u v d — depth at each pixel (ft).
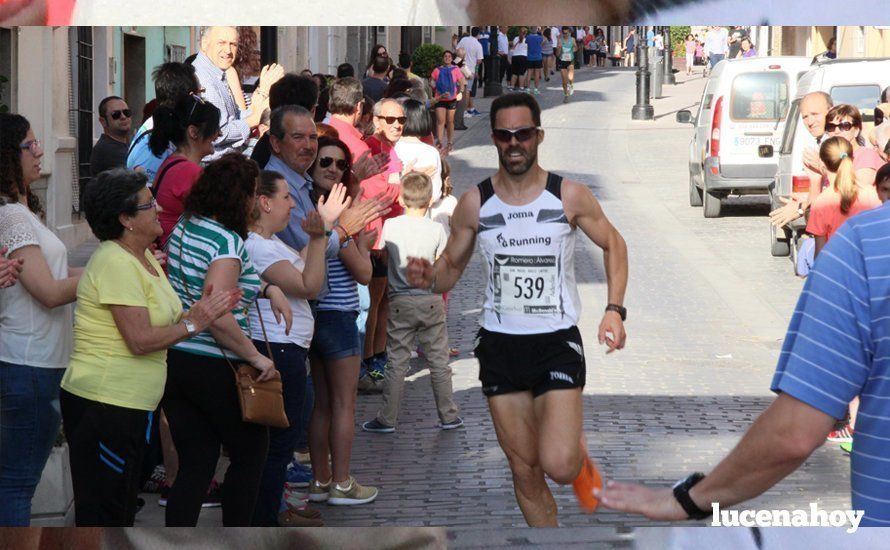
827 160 36.24
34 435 25.44
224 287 25.30
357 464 35.78
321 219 28.07
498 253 25.81
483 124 157.28
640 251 78.84
